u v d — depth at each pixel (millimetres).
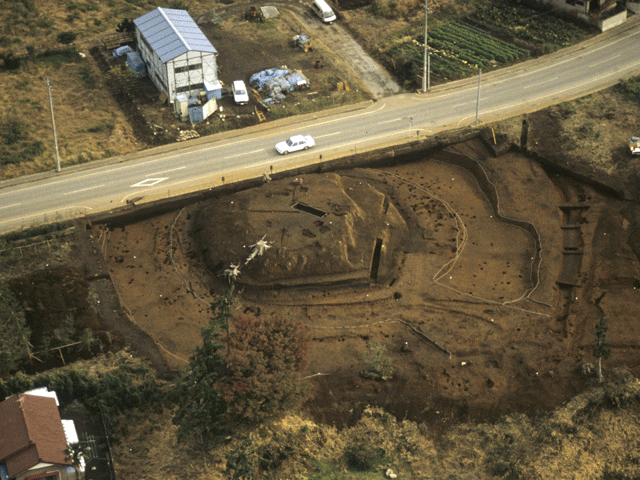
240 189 93625
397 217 89125
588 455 67000
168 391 70000
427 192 93750
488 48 118188
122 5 130250
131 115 105562
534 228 88688
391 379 72375
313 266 82062
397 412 70312
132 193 92625
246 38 121750
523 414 70062
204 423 65000
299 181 90688
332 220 85125
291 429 68438
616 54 115625
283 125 104125
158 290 82000
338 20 126938
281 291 81375
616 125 101875
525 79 111750
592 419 69562
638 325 77250
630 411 70125
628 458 66812
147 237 88750
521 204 92062
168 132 102000
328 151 98812
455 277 83438
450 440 68500
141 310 79750
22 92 109188
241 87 107688
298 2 131750
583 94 107750
